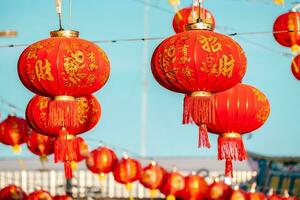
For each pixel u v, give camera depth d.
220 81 9.29
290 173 23.50
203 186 17.61
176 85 9.40
